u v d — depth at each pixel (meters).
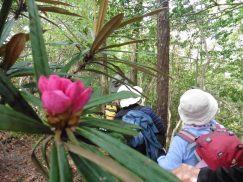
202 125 1.30
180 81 5.89
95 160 0.36
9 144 3.44
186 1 4.09
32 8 0.49
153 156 1.71
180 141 1.28
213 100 1.36
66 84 0.42
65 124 0.41
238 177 0.89
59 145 0.40
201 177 0.91
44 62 0.48
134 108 1.84
